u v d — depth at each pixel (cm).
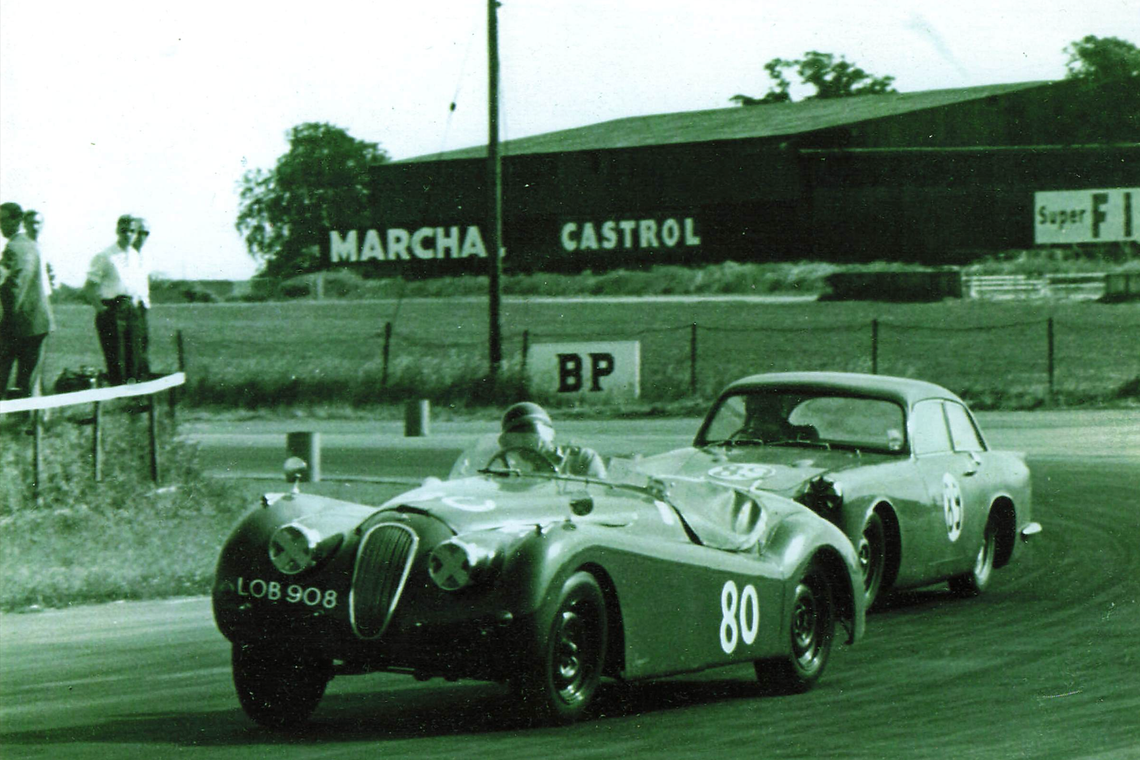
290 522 1188
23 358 2859
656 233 11200
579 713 1167
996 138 10494
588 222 11381
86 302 3047
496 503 1209
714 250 10969
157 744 1134
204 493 2931
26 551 2331
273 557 1165
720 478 1794
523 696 1133
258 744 1130
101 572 2200
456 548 1105
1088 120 10419
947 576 2000
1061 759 1055
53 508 2630
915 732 1162
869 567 1820
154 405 2955
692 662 1254
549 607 1108
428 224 11519
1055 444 4244
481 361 6500
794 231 10744
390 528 1158
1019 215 10419
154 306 11069
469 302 10431
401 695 1384
